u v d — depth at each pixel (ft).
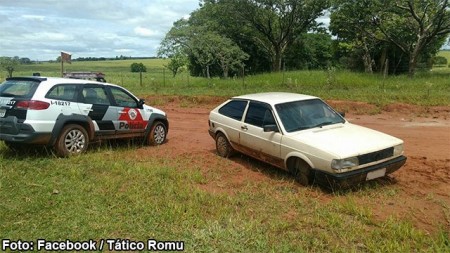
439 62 220.43
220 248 14.06
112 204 18.06
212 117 28.91
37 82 25.50
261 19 144.05
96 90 28.53
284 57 170.60
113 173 23.07
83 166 24.25
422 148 29.71
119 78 126.82
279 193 20.18
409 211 17.57
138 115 31.17
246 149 25.61
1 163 24.17
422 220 16.63
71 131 26.45
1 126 24.73
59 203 18.11
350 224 16.10
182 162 26.55
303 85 73.87
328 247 14.23
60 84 26.22
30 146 26.55
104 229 15.52
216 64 149.18
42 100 24.82
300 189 20.67
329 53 182.80
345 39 149.89
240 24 151.64
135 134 31.17
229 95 63.52
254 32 156.56
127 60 377.30
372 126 39.37
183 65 161.27
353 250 13.74
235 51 135.95
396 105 48.55
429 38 103.96
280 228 15.71
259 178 22.99
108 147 30.27
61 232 15.25
